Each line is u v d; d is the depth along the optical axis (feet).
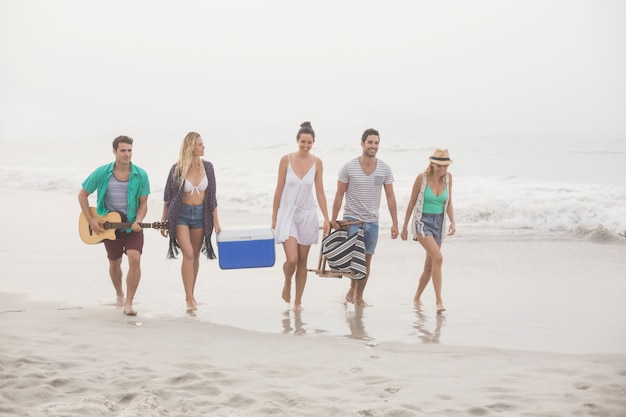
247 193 62.80
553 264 36.47
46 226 49.78
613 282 32.17
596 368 19.45
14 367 18.78
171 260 37.68
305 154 27.96
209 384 17.76
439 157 28.04
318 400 16.66
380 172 28.91
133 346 21.76
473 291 31.12
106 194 26.86
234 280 33.73
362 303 28.99
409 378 18.63
